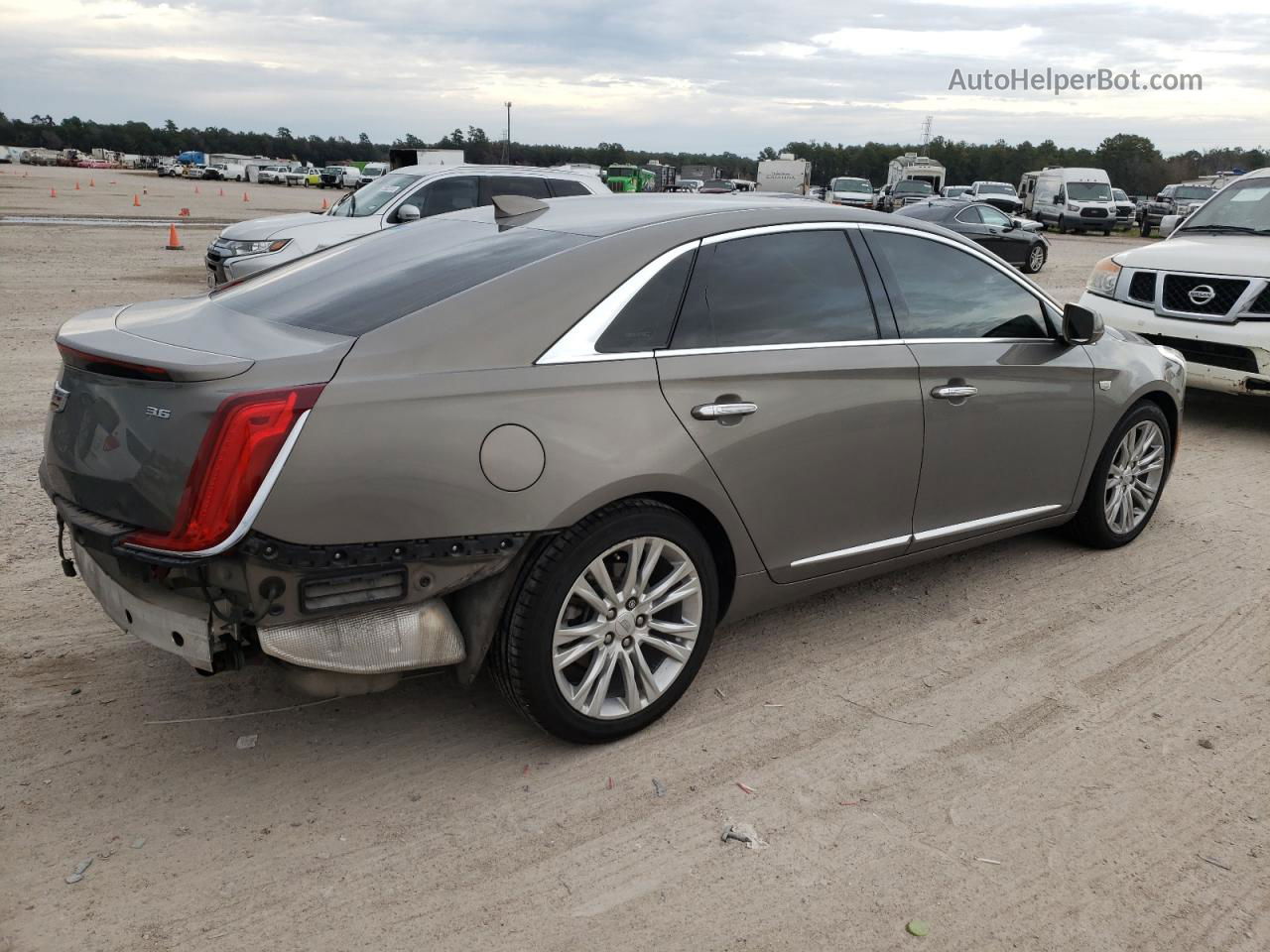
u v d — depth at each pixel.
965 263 4.11
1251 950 2.46
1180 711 3.56
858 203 39.62
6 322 10.34
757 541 3.42
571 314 3.00
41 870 2.59
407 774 3.07
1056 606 4.39
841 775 3.12
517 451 2.79
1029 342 4.27
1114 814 2.97
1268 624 4.27
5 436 6.28
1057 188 37.66
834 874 2.68
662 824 2.86
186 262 17.23
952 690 3.66
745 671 3.75
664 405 3.08
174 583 2.69
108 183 60.53
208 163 82.69
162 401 2.61
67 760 3.06
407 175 12.38
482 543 2.77
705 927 2.48
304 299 3.23
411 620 2.77
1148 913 2.58
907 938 2.47
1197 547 5.16
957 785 3.09
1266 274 6.93
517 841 2.78
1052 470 4.49
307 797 2.93
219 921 2.45
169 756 3.11
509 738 3.27
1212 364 7.21
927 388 3.80
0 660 3.61
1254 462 6.89
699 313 3.26
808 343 3.50
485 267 3.16
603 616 3.07
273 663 2.76
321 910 2.49
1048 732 3.40
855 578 3.89
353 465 2.58
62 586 4.21
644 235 3.26
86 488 2.77
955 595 4.48
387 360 2.73
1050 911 2.57
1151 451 5.10
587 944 2.41
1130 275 7.73
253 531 2.50
